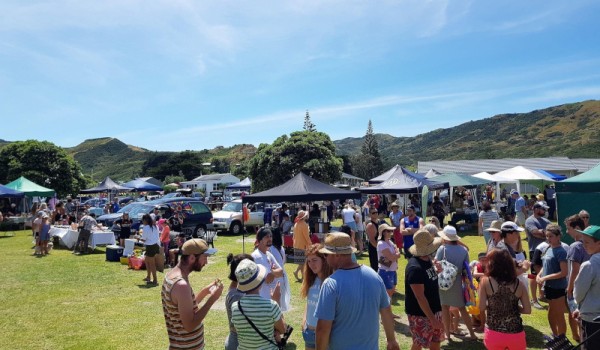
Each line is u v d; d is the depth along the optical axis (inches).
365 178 3304.6
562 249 225.5
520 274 231.5
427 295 176.2
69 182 1596.9
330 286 120.3
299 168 1381.6
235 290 164.7
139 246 581.9
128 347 247.0
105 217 716.7
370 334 119.6
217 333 268.8
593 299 166.4
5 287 399.2
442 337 186.2
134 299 356.8
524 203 684.1
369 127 3415.4
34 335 267.1
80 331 274.8
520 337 158.9
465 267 239.5
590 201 384.2
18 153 1558.8
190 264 137.3
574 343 226.8
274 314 140.2
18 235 846.5
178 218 641.6
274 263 223.1
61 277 446.0
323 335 117.8
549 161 1830.7
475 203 905.5
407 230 450.9
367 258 543.5
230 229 823.1
